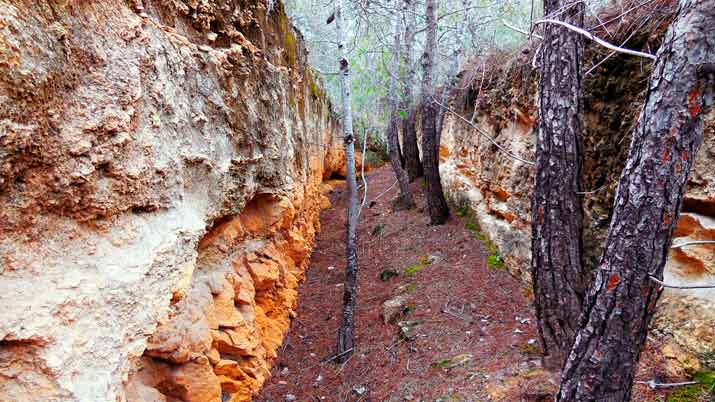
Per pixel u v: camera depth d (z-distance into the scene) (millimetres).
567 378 2879
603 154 4535
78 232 2320
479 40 8273
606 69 4492
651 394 3451
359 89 11242
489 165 7621
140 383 3037
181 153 3391
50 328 1964
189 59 3689
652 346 3809
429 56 8391
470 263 7379
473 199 8914
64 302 2072
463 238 8391
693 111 2160
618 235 2502
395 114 10695
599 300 2625
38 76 1942
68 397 1982
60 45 2129
